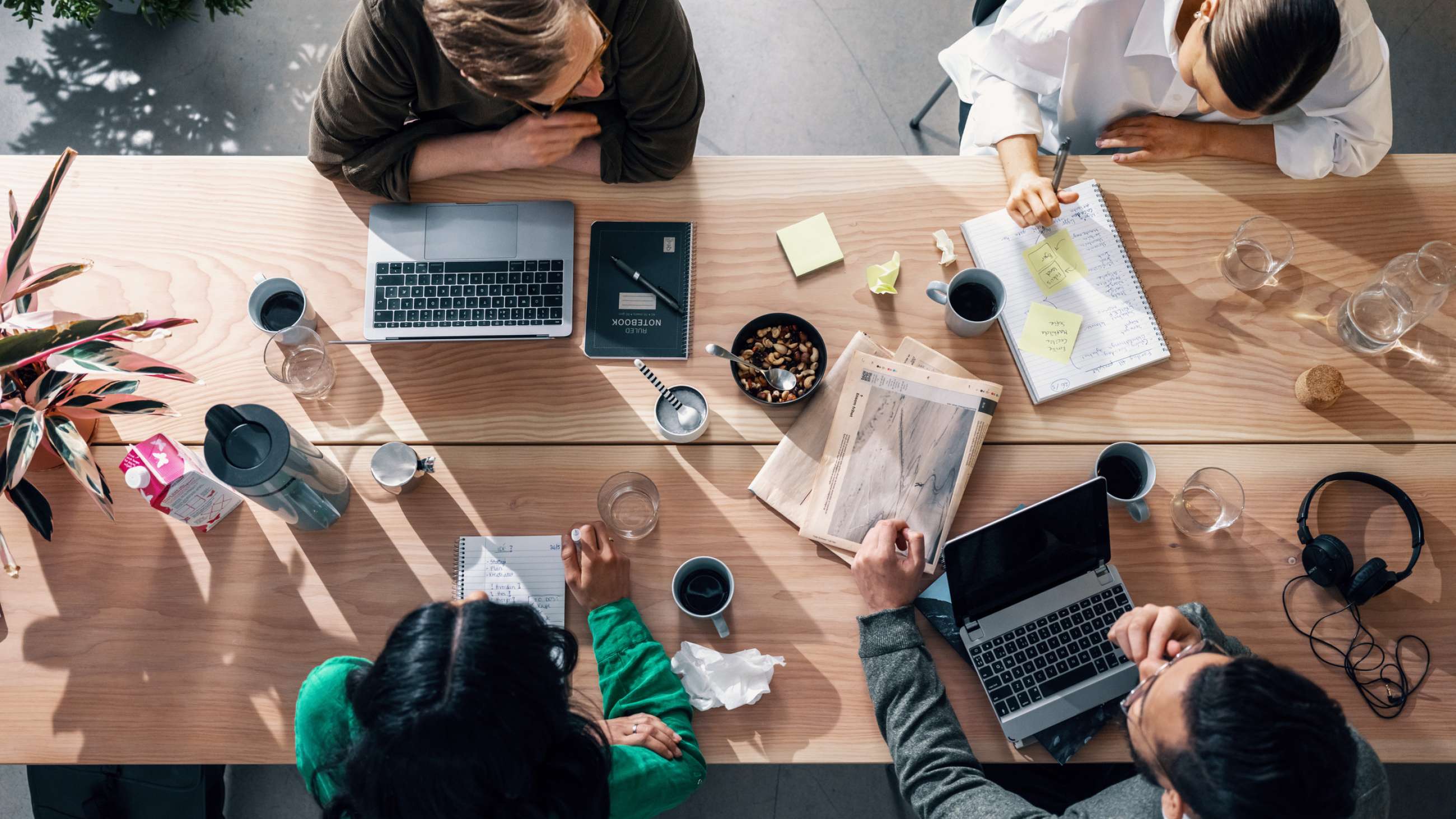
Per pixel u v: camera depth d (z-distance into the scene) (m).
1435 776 2.08
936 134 2.58
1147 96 1.64
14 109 2.60
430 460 1.41
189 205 1.50
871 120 2.60
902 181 1.53
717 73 2.63
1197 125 1.54
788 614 1.35
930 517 1.38
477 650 0.87
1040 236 1.49
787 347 1.42
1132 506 1.37
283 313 1.45
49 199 1.18
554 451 1.42
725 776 2.15
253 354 1.46
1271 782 0.89
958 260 1.50
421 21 1.28
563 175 1.52
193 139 2.58
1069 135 1.77
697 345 1.46
